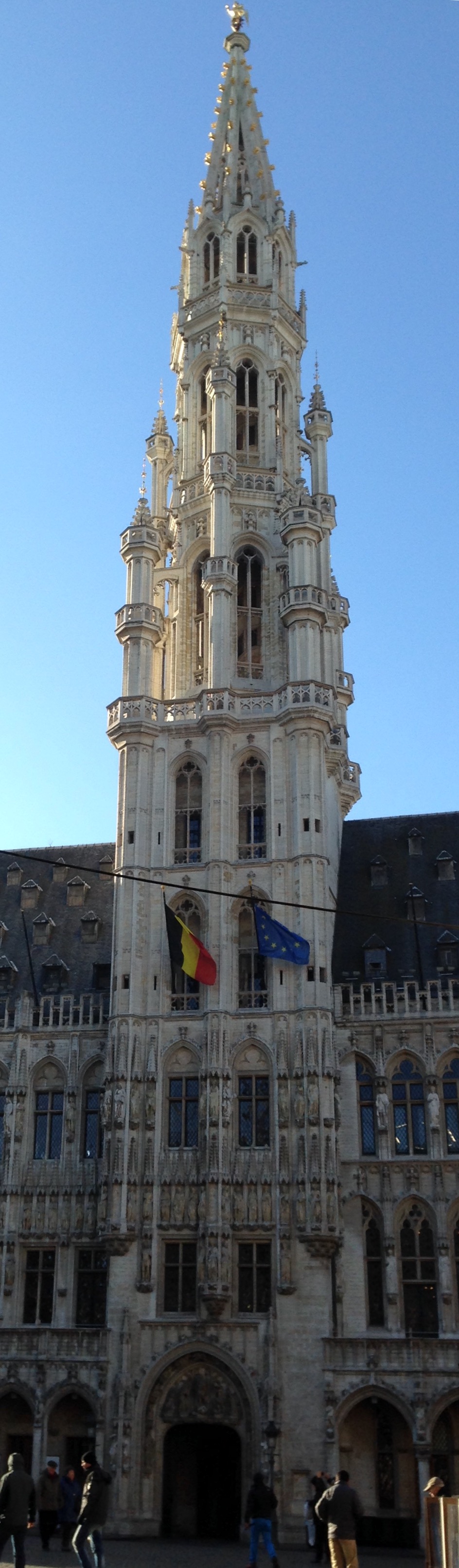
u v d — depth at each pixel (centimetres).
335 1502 3086
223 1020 6638
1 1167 6981
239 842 7100
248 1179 6388
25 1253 6825
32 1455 6381
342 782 8194
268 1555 5031
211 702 7275
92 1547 3209
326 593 7838
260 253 8769
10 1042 7219
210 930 6812
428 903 7350
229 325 8500
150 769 7300
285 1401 6000
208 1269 6203
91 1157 6906
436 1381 5897
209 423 8406
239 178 9100
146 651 7588
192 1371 6169
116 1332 6253
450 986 6694
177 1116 6631
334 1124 6419
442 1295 6203
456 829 7819
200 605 7969
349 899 7519
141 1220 6412
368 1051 6712
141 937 6925
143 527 7844
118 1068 6638
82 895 8044
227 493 7862
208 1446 6312
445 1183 6406
